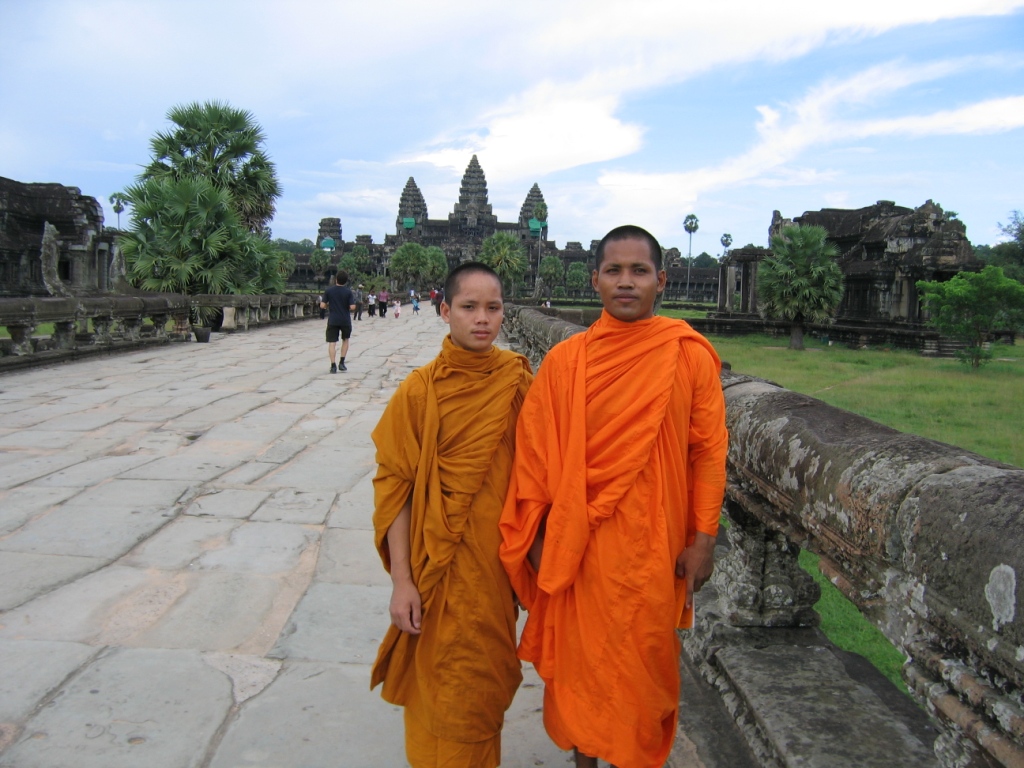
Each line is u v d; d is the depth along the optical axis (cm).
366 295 4081
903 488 143
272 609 315
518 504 175
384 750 219
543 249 11194
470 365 181
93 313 1278
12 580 336
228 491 485
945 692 126
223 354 1391
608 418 167
